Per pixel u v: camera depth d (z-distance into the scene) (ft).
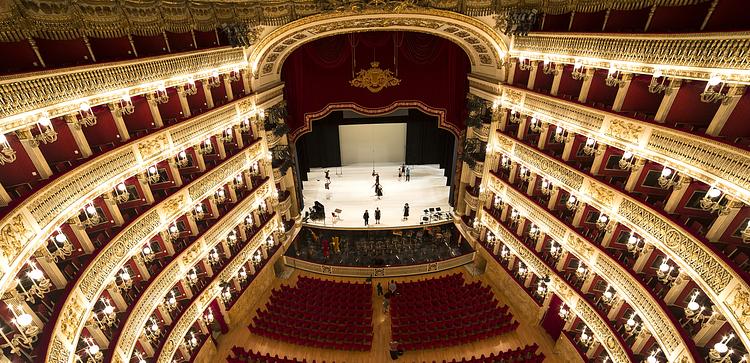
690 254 36.50
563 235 56.18
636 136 41.24
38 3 30.42
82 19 34.14
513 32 53.83
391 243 87.66
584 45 45.50
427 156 113.80
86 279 36.01
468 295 72.90
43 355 28.32
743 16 31.42
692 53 32.99
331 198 100.07
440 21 59.67
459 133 84.07
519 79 63.82
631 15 42.57
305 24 59.57
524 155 62.08
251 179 71.20
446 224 90.12
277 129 73.46
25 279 33.12
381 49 77.92
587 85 48.08
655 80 38.06
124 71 38.99
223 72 56.85
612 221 47.88
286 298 72.90
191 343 57.52
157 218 47.62
